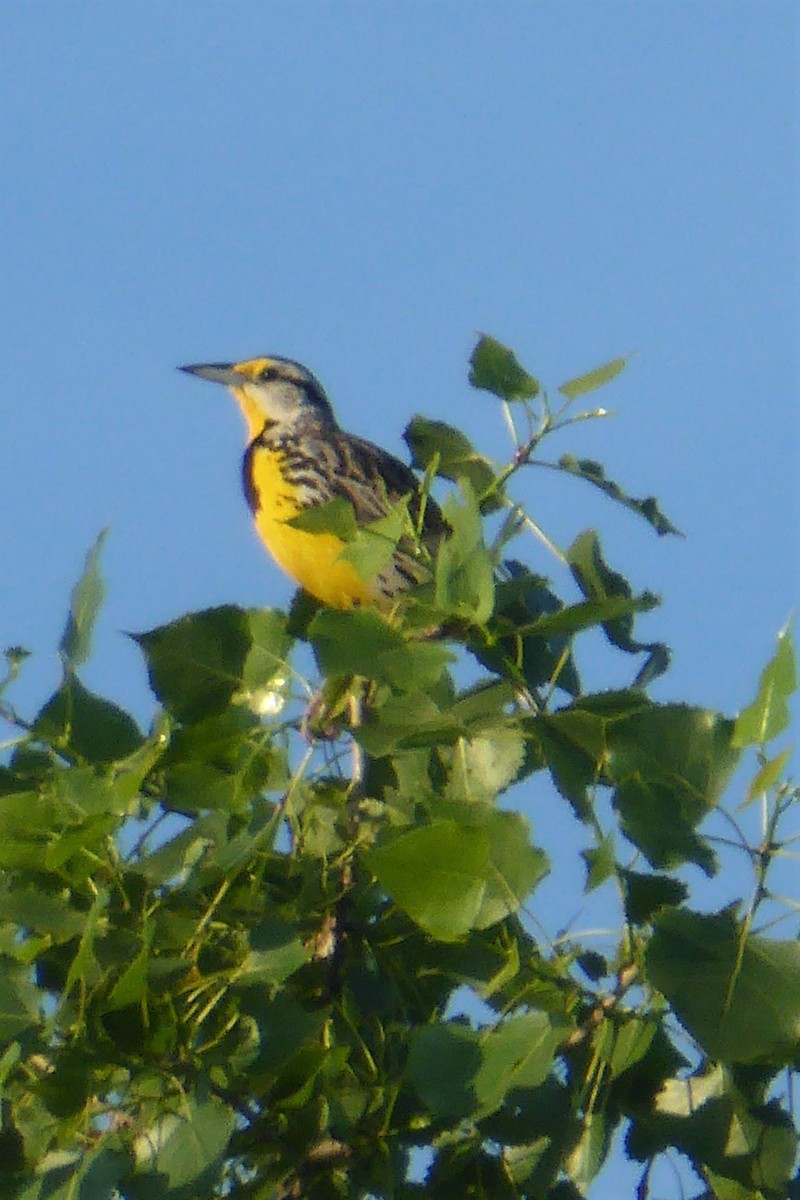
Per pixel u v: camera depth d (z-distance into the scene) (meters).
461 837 5.78
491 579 6.14
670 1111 6.45
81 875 6.43
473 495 6.20
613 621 7.66
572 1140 6.26
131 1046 6.02
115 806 6.30
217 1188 6.36
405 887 5.82
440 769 7.14
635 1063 6.37
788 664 5.85
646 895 6.05
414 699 6.80
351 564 6.58
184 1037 6.10
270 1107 6.35
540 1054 5.94
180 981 6.26
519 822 6.15
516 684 6.64
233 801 6.59
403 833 6.18
